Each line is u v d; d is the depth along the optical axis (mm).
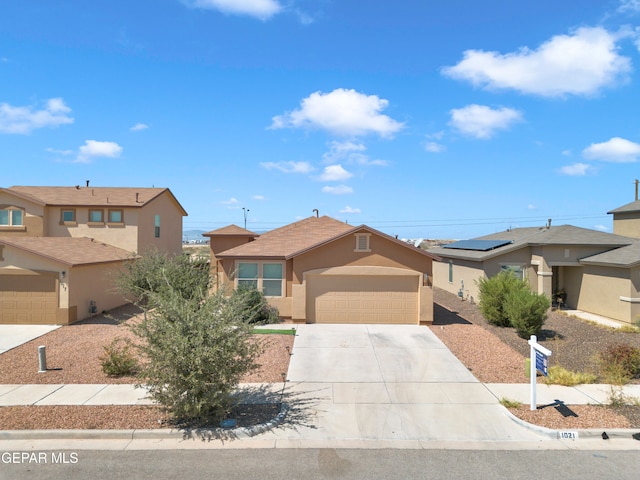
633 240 21844
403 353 13820
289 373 11859
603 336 16531
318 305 18547
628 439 8109
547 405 9562
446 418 9000
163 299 9016
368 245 18500
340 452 7559
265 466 7031
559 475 6816
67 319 18203
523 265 23141
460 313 21516
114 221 26781
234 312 8812
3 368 12031
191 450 7578
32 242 20281
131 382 10906
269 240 21391
